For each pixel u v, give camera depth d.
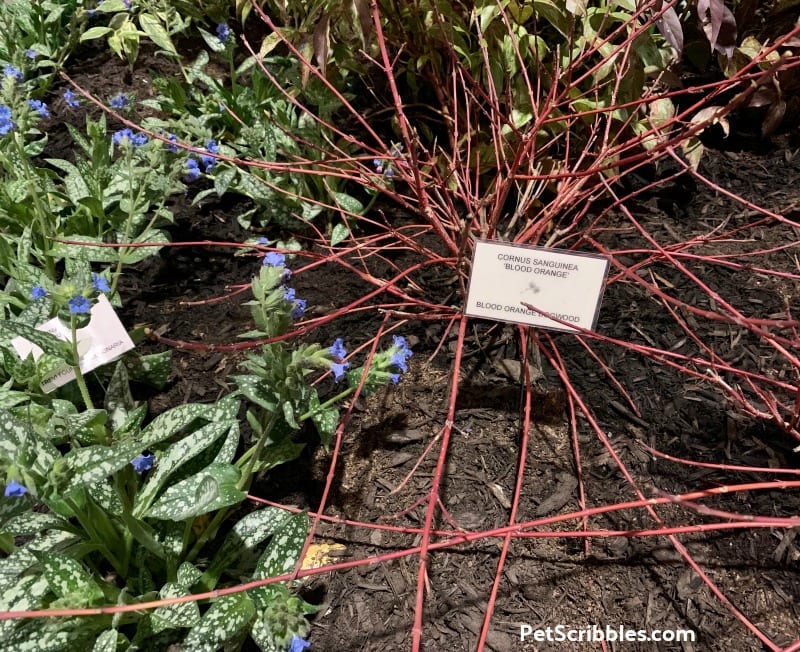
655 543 1.30
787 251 1.83
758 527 1.31
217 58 2.71
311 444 1.49
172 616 1.06
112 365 1.55
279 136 2.04
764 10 2.38
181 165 1.71
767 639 1.08
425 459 1.45
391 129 2.28
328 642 1.19
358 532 1.34
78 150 2.34
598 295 1.28
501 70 1.90
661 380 1.56
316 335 1.71
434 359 1.65
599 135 2.05
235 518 1.37
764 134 2.08
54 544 1.18
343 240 1.98
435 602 1.24
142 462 1.19
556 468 1.43
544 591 1.25
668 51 1.89
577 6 1.45
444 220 1.94
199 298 1.86
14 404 1.38
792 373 1.55
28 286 1.64
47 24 2.72
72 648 1.05
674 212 1.99
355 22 1.65
